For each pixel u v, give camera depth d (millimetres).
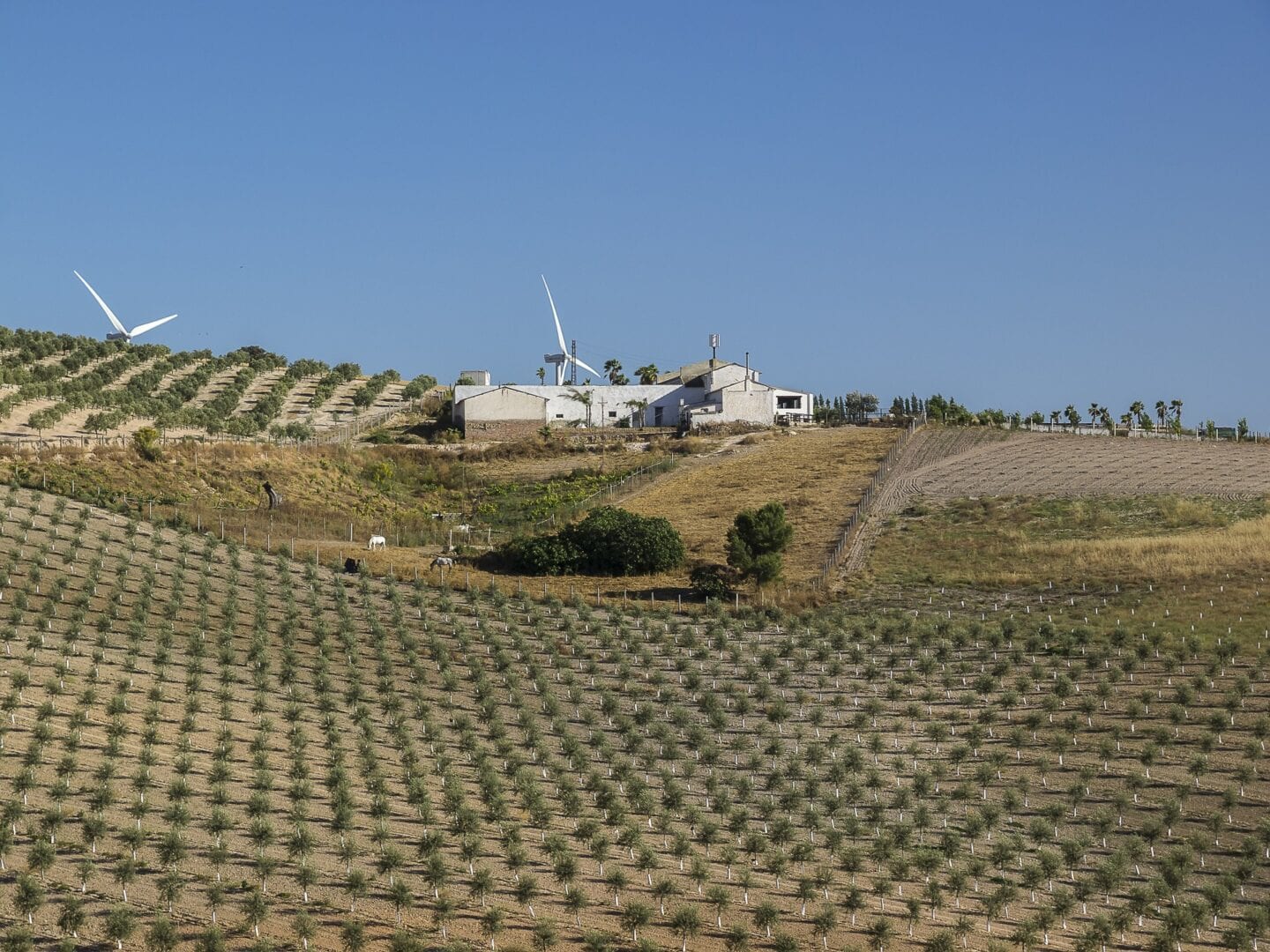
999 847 53875
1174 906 49531
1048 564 99062
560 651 80062
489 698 68688
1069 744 66062
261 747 59000
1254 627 81250
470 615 87312
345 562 97688
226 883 46406
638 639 81812
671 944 45594
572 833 54219
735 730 68688
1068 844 54438
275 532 107688
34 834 47469
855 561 104750
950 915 49906
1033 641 81188
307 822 52062
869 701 72688
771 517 100062
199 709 63656
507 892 48531
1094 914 50812
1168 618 84312
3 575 79375
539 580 99438
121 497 108750
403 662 76000
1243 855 55125
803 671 77625
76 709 60781
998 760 63375
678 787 59156
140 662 69812
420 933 44781
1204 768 62500
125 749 56812
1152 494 120438
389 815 53594
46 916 42781
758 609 90500
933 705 72312
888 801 60000
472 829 52094
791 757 63969
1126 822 58500
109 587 82000
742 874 50094
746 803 59094
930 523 114125
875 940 46469
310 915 45125
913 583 97438
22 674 61906
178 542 95750
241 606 82875
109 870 46156
